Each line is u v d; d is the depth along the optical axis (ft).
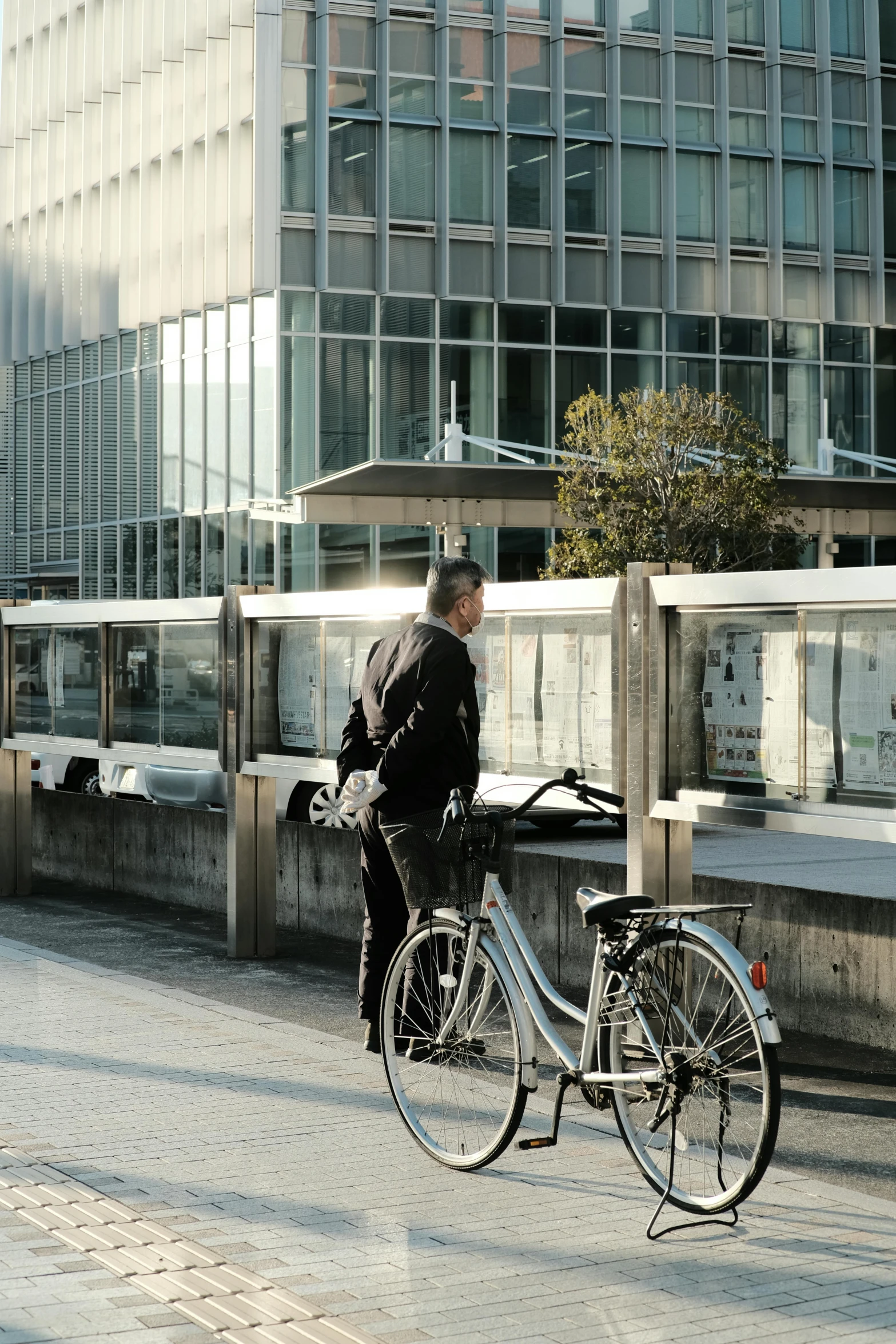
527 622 23.18
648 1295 13.02
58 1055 21.33
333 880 32.19
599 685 21.84
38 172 132.77
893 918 22.40
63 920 34.65
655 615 21.04
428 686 18.13
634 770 21.18
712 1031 14.87
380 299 101.81
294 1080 20.07
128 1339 12.02
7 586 137.80
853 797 18.88
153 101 112.37
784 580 19.36
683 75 110.01
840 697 19.01
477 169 104.01
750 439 78.89
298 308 100.27
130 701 33.40
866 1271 13.56
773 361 113.09
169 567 112.78
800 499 81.05
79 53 125.70
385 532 101.19
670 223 108.78
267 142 98.43
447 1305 12.78
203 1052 21.52
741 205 111.45
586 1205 15.35
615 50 106.93
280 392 99.86
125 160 115.75
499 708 23.70
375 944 21.24
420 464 65.92
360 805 18.25
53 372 130.31
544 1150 17.20
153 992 25.71
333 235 100.42
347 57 100.53
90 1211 15.01
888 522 84.38
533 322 105.70
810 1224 14.78
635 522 75.46
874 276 115.65
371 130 101.14
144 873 38.27
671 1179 14.48
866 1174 16.75
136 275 115.34
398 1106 17.54
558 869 27.02
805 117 113.60
